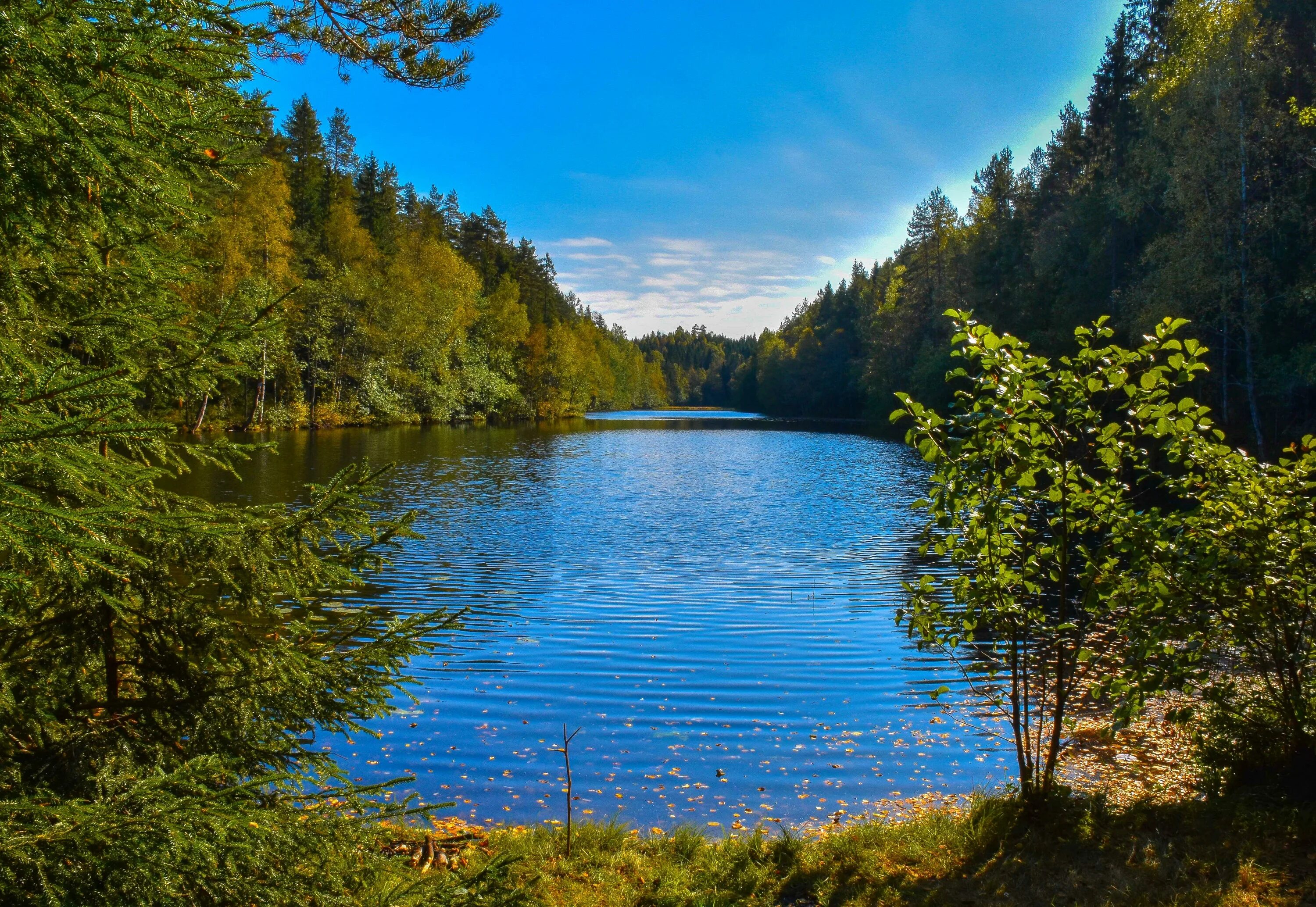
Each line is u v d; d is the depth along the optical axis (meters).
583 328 99.50
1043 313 39.19
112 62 1.93
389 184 77.75
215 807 2.18
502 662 9.37
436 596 12.24
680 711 8.05
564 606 11.84
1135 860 4.67
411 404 57.97
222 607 2.98
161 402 2.85
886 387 66.81
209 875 2.20
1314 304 23.09
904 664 9.45
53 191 2.07
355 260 53.88
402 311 51.94
